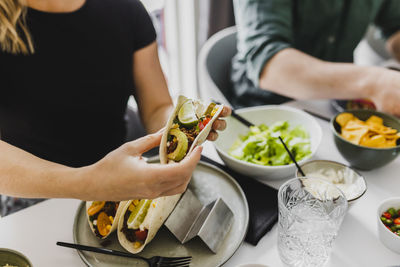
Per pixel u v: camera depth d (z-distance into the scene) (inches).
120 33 42.6
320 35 54.9
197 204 29.7
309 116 38.4
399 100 38.3
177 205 28.6
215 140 34.6
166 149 28.1
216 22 83.2
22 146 43.8
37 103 40.4
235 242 27.4
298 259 26.0
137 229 28.3
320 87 43.8
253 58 49.2
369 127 34.6
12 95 39.6
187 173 23.2
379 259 26.6
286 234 25.7
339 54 57.0
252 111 40.4
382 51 79.1
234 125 39.5
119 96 45.6
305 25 53.5
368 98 41.4
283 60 45.9
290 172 33.2
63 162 44.8
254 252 27.6
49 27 38.4
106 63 42.4
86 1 39.9
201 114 30.9
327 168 30.8
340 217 24.8
